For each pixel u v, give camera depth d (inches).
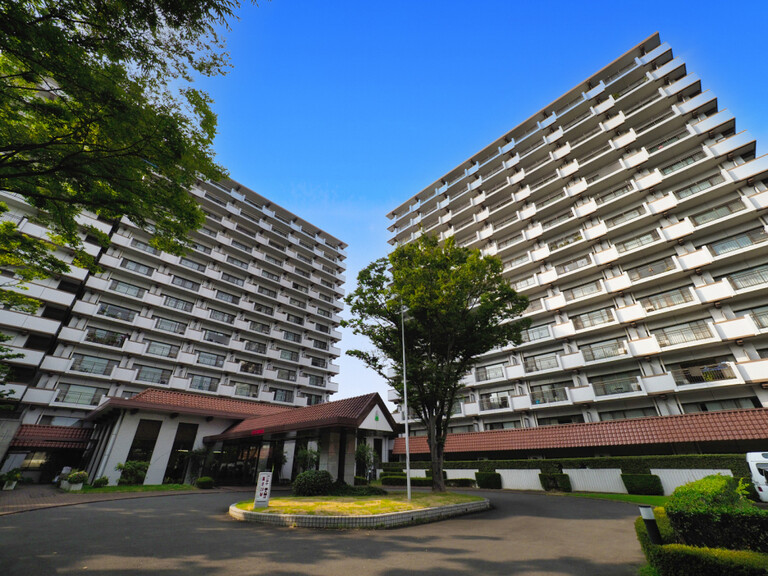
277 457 874.1
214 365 1419.8
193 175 309.6
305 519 358.6
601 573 218.5
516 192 1352.1
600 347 973.2
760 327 761.0
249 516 385.7
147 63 251.1
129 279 1282.0
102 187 291.1
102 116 244.5
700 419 695.7
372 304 683.4
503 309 683.4
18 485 760.3
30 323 976.3
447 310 634.2
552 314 1116.5
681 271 876.0
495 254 1330.0
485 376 1200.8
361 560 245.8
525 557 256.4
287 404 1610.5
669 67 1067.3
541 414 1038.4
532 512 484.4
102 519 373.1
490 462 940.0
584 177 1180.5
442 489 606.5
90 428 954.1
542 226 1236.5
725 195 883.4
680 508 205.8
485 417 1167.0
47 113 251.9
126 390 1167.0
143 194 294.2
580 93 1293.1
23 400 935.0
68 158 255.3
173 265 1389.0
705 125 944.3
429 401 650.2
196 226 336.8
